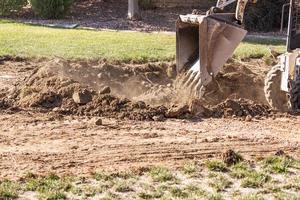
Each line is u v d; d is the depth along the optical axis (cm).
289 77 2111
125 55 3033
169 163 1631
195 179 1538
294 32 2167
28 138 1812
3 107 2105
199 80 2188
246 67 2727
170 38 3719
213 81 2391
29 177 1510
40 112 2064
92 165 1611
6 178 1508
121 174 1542
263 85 2466
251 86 2455
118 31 4166
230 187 1498
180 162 1639
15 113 2050
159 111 2052
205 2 5228
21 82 2450
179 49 2342
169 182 1514
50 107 2109
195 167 1600
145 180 1523
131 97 2375
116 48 3244
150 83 2520
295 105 2139
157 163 1630
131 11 4706
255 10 4338
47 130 1886
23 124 1939
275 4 4388
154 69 2681
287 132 1923
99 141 1792
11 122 1956
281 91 2180
